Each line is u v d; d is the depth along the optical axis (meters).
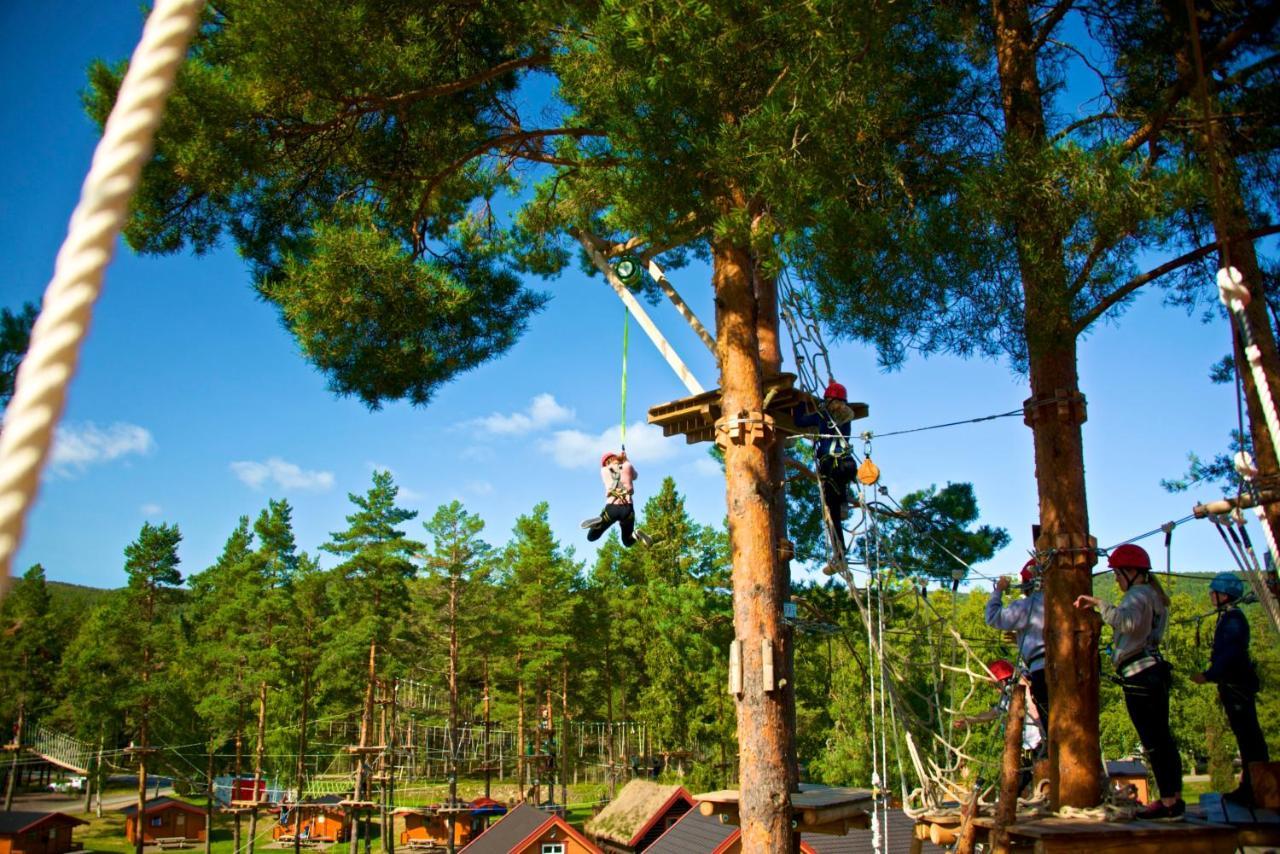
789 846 8.96
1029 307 8.92
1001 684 9.49
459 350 13.12
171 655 51.50
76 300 1.41
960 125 10.16
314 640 50.56
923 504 18.05
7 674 55.19
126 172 1.49
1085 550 8.89
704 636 27.72
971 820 7.62
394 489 47.09
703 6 7.99
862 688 27.19
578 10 9.38
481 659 56.62
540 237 13.62
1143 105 10.00
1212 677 7.60
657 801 35.81
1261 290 9.78
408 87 11.06
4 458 1.31
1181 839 6.92
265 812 56.56
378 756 45.41
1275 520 9.06
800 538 19.16
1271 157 9.96
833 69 8.23
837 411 10.77
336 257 11.36
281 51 10.33
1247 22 8.93
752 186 8.63
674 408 10.70
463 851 32.84
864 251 8.90
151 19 1.57
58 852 47.31
